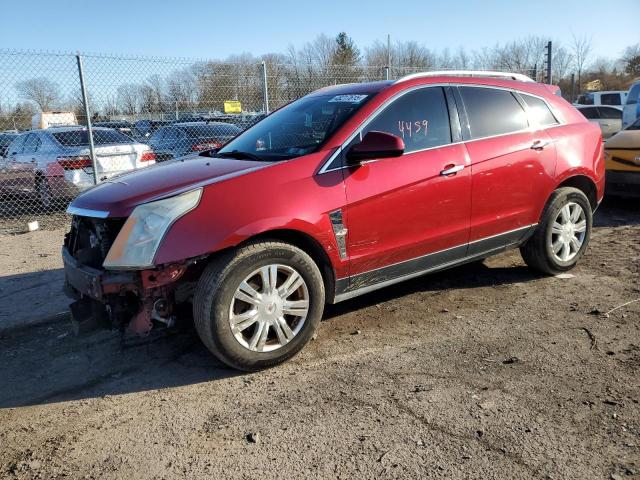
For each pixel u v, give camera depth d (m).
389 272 4.02
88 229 3.76
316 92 4.82
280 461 2.61
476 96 4.46
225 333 3.31
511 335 3.90
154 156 10.26
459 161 4.19
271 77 10.71
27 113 9.48
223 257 3.31
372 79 11.88
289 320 3.65
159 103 10.14
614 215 7.74
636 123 8.50
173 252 3.17
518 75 4.98
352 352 3.74
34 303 4.93
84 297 3.65
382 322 4.24
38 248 7.03
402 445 2.68
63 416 3.12
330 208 3.58
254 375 3.49
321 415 2.98
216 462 2.63
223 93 10.36
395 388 3.23
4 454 2.77
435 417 2.91
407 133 4.03
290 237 3.63
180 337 4.12
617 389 3.11
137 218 3.24
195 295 3.32
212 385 3.39
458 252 4.37
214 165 3.85
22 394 3.40
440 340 3.87
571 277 5.08
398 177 3.87
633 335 3.79
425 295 4.79
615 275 5.07
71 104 9.32
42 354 3.96
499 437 2.71
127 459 2.69
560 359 3.50
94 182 8.44
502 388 3.17
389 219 3.86
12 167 9.88
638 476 2.39
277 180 3.47
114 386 3.45
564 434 2.71
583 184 5.21
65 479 2.56
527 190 4.64
